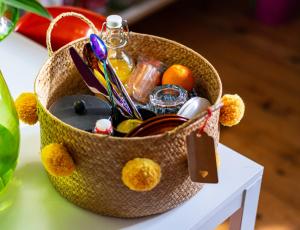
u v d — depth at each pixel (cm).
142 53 131
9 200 123
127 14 305
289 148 268
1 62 158
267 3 344
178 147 108
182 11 359
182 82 125
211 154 106
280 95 298
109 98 121
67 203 122
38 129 139
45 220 119
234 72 313
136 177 104
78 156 109
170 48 129
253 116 285
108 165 108
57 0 266
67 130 107
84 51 121
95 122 117
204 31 344
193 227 118
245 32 344
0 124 118
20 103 123
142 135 111
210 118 110
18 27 172
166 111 121
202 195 123
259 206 239
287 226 232
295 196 245
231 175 128
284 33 344
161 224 117
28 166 130
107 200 113
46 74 121
